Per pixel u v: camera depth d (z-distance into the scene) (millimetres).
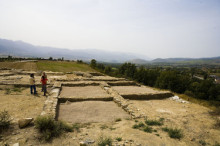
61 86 16484
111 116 9125
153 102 13641
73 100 11594
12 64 42469
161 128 7289
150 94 14961
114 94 13438
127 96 14039
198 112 11188
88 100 11930
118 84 20562
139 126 7402
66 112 9250
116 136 6141
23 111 8664
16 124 6371
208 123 8539
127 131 6691
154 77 42781
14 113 8195
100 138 5855
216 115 10117
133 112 9562
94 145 5266
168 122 8258
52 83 17234
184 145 5852
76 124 7598
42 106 9875
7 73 22438
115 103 11891
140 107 11500
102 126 7449
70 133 6242
